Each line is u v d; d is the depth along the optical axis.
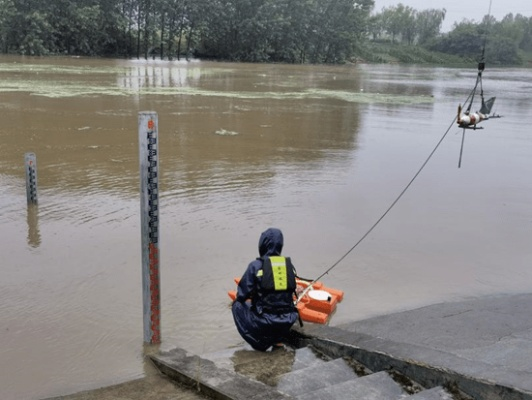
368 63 108.19
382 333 5.68
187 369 4.55
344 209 10.66
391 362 4.38
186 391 4.31
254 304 5.18
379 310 6.45
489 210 11.05
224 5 81.69
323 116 24.48
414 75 68.06
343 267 7.75
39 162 13.15
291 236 8.94
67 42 68.75
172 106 24.62
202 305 6.37
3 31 63.12
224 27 82.06
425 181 13.37
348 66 91.31
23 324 5.76
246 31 82.94
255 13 83.75
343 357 4.87
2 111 20.42
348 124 22.50
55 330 5.66
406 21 134.12
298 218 9.91
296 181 12.73
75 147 15.03
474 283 7.38
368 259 8.09
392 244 8.80
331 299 6.32
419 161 15.74
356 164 14.96
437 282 7.37
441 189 12.62
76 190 10.92
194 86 35.84
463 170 14.79
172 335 5.66
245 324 5.16
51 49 66.19
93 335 5.58
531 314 6.20
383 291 7.01
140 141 4.74
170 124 19.84
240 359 5.00
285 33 89.12
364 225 9.73
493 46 118.00
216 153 15.41
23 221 9.00
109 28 72.25
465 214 10.69
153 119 4.73
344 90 39.66
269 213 10.12
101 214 9.50
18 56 61.19
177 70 52.34
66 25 66.62
